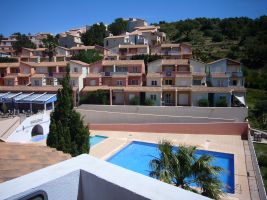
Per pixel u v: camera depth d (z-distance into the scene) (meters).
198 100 49.09
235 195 20.17
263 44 85.50
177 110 44.31
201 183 13.51
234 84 52.97
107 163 3.53
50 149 8.22
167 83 53.16
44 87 55.50
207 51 91.00
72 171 3.28
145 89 50.50
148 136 38.94
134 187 2.81
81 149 23.12
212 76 52.16
